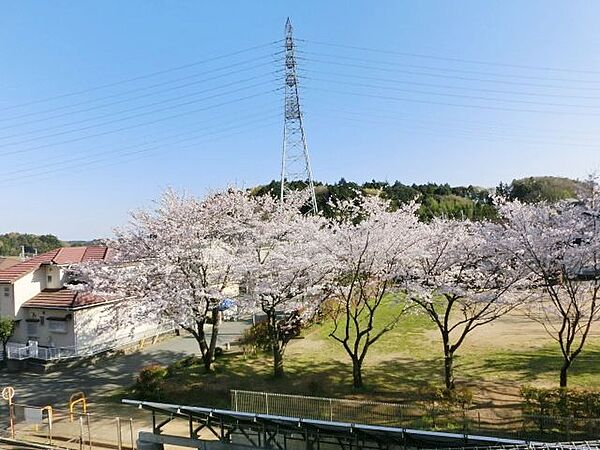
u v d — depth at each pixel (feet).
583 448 25.48
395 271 53.47
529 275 50.47
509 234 48.73
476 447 28.53
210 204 65.26
